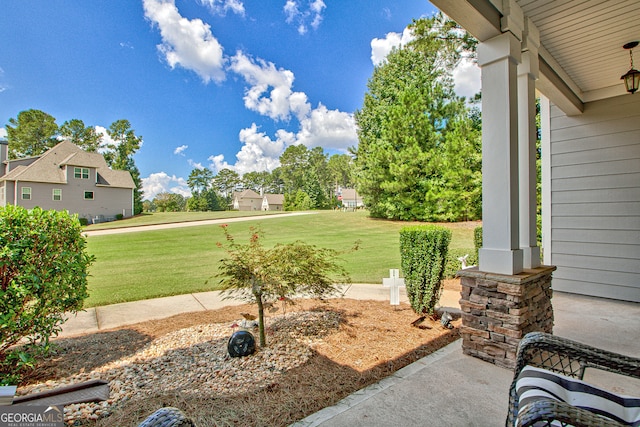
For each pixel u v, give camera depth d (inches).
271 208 2006.6
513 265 99.3
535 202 121.0
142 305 175.5
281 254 116.2
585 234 187.3
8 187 813.2
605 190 180.4
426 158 549.3
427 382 89.1
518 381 54.2
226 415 74.6
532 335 59.9
